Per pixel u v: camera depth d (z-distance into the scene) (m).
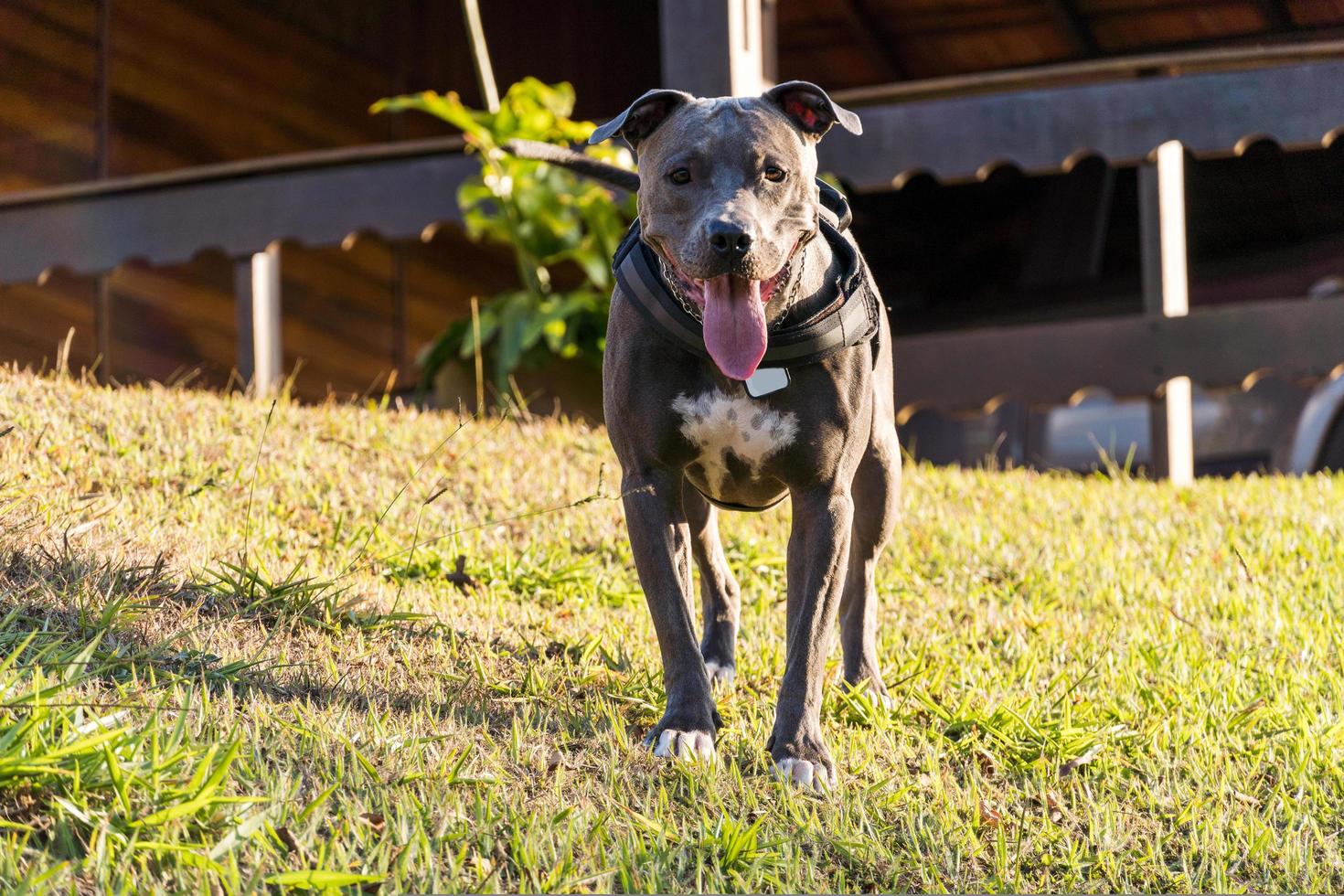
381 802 2.85
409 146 7.55
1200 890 2.96
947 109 7.28
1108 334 7.21
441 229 13.01
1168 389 7.14
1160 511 6.21
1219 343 7.07
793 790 3.15
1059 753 3.58
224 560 4.16
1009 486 6.62
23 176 10.12
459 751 3.19
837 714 3.75
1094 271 10.59
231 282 11.59
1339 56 7.01
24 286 10.09
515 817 2.85
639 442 3.42
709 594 4.11
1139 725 3.84
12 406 5.02
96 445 4.95
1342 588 5.11
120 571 3.70
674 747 3.27
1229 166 9.97
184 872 2.46
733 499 3.61
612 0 13.16
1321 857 3.13
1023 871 3.02
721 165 3.23
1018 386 7.33
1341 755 3.62
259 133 11.72
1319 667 4.30
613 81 13.09
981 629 4.72
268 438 5.54
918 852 2.99
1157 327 7.14
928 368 7.48
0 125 9.96
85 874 2.43
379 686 3.53
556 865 2.68
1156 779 3.50
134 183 7.89
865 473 3.86
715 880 2.75
